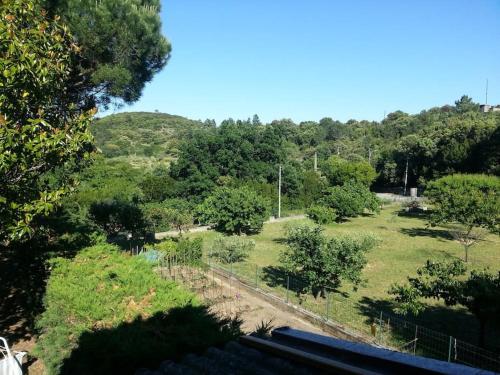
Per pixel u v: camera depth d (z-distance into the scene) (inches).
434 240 1205.1
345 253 635.5
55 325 271.6
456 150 2132.1
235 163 1752.0
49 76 313.4
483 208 1026.7
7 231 285.6
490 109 4178.2
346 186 1659.7
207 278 744.3
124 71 499.5
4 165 260.8
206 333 215.6
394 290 546.9
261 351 164.4
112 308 264.7
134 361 188.9
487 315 447.2
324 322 564.4
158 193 1512.1
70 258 380.5
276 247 1095.6
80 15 470.0
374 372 121.6
